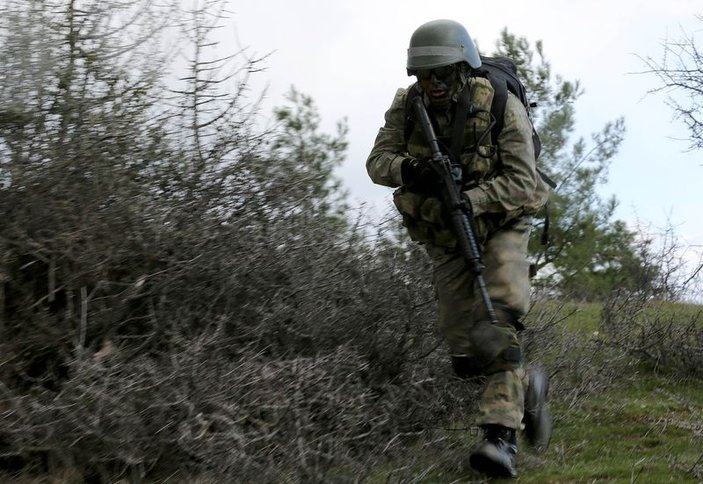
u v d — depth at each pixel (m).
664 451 4.80
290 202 4.61
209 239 4.23
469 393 5.07
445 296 4.61
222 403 3.77
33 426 3.55
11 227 3.83
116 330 4.05
